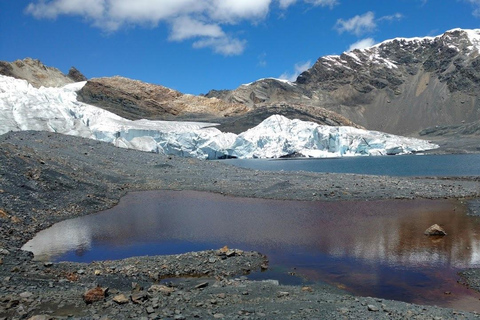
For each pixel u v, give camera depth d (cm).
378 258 1845
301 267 1725
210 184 4203
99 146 5378
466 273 1614
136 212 2991
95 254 1927
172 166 5019
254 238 2227
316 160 10725
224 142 11431
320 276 1611
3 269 1384
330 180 4281
